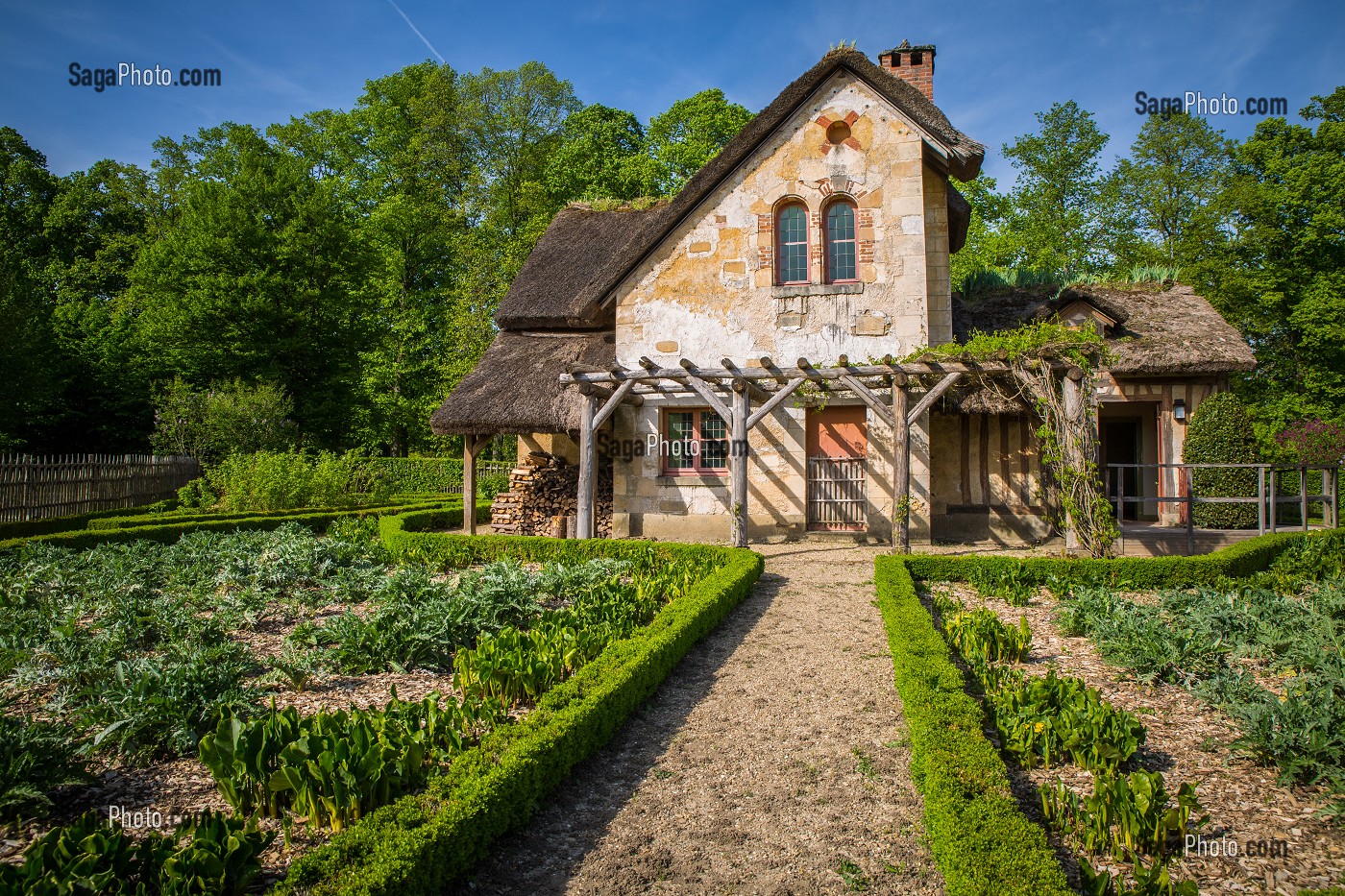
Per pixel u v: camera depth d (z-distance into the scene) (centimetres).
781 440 1329
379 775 362
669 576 857
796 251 1337
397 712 423
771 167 1331
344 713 411
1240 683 503
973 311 1636
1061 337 1013
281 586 873
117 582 820
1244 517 1433
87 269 3123
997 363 1068
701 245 1357
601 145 3084
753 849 367
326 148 3328
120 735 428
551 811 404
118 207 3338
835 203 1322
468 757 384
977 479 1392
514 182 3244
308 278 2755
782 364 1313
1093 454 1012
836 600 859
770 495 1330
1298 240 2311
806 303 1309
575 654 578
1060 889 276
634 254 1355
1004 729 443
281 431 2302
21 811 364
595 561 958
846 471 1317
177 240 2661
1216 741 467
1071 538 1030
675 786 433
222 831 312
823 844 371
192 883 277
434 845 310
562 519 1469
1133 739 422
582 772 450
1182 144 2830
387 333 3203
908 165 1280
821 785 431
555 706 460
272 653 643
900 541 1110
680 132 3050
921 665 529
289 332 2744
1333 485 1263
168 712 438
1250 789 411
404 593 734
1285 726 425
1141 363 1484
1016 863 291
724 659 656
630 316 1380
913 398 1278
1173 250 2755
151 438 2298
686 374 1188
